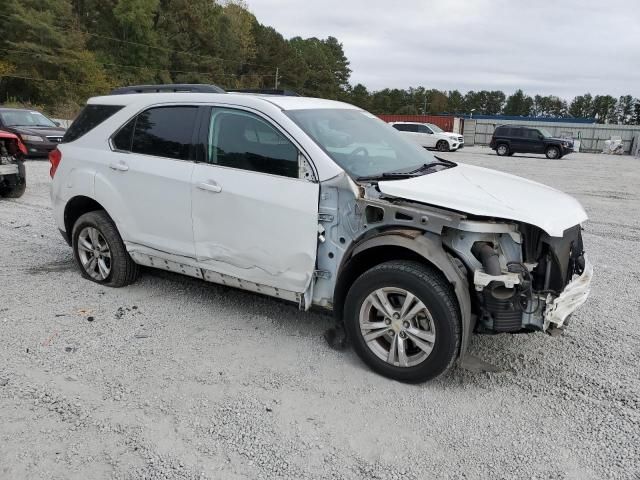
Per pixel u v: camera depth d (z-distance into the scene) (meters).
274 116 3.92
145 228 4.62
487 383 3.57
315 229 3.69
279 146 3.88
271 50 90.31
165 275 5.53
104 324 4.35
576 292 3.56
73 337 4.11
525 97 148.25
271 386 3.47
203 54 77.62
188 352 3.91
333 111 4.46
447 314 3.28
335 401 3.32
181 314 4.58
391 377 3.56
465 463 2.78
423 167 4.27
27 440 2.90
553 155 28.70
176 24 73.31
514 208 3.34
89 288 5.13
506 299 3.32
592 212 10.43
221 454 2.82
